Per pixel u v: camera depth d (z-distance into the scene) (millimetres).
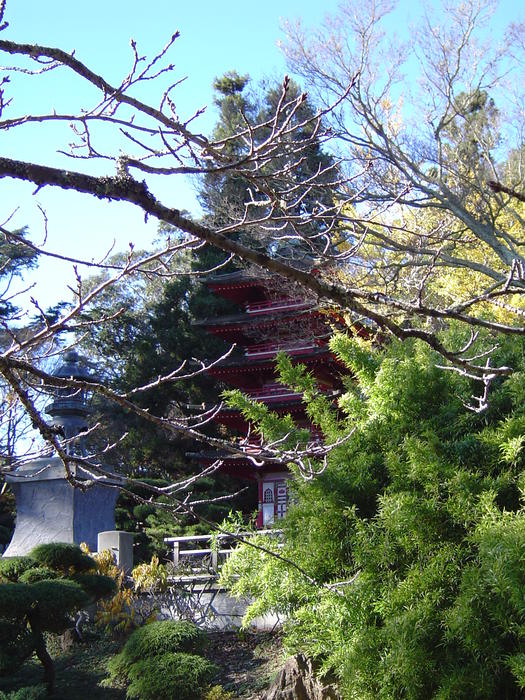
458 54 15180
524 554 6867
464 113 15195
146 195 3123
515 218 16844
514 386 8688
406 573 8219
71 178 3025
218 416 22625
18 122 3318
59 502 16578
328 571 8922
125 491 3896
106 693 11820
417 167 14844
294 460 3918
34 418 3656
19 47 3250
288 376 10125
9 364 3492
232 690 11617
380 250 14000
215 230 3670
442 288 16938
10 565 12688
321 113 3785
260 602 9539
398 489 8555
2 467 4281
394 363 9453
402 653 7438
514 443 8055
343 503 8805
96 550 16766
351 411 9867
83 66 3389
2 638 10992
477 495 7871
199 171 3398
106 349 31188
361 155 14398
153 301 31953
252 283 21500
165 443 29406
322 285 3461
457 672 7363
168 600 14469
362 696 7945
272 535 10312
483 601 7215
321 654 9367
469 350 9289
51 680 11664
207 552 15914
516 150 15438
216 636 13945
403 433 9195
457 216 14594
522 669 6785
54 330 3656
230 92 21516
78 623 13742
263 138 13984
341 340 10133
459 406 9133
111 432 29641
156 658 10898
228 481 28625
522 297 14961
